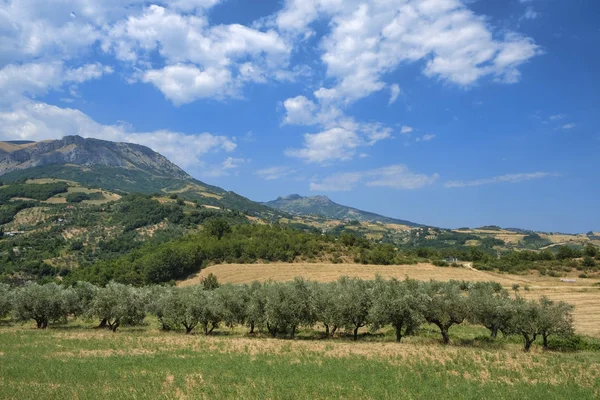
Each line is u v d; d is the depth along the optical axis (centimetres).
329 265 11912
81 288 6656
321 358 3572
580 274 10875
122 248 17000
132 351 3944
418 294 4756
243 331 6069
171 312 5716
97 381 2780
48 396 2445
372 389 2606
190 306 5609
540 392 2608
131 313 5922
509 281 10100
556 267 11538
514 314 4500
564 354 4100
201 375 2953
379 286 5175
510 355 3788
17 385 2669
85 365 3228
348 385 2702
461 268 12169
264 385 2684
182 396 2478
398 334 4869
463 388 2664
